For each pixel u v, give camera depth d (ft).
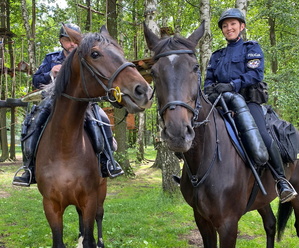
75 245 15.37
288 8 38.37
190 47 7.52
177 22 47.24
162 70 7.19
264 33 50.21
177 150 6.73
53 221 9.68
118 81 7.63
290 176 11.21
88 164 9.90
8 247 15.10
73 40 8.39
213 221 8.77
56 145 9.48
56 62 12.03
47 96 10.54
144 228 17.81
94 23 45.75
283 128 10.55
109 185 32.37
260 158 8.78
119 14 43.62
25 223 18.97
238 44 10.30
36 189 29.89
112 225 18.20
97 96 8.45
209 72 10.80
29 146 10.20
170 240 15.92
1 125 53.01
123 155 35.17
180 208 21.68
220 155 8.74
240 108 9.37
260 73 9.60
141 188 30.86
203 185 8.68
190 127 6.88
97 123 11.31
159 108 7.42
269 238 12.83
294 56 38.96
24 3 41.83
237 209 8.76
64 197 9.65
